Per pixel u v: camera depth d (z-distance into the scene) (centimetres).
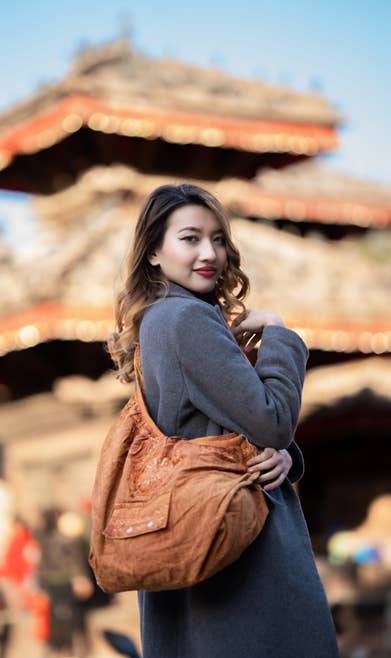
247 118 1164
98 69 1159
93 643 851
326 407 1128
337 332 941
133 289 262
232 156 1171
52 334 834
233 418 239
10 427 993
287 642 235
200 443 237
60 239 1046
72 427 930
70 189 1145
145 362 250
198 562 225
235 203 1177
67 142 1109
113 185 1105
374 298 985
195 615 243
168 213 258
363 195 1736
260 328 262
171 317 245
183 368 243
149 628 259
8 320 853
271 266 1029
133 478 240
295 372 247
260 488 237
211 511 224
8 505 981
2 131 1134
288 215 1692
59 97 1077
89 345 861
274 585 237
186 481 230
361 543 1100
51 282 843
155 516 228
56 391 888
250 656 235
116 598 879
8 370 912
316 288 991
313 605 239
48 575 857
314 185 1766
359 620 1032
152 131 1093
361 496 1197
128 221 1027
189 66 1207
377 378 1134
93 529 242
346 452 1206
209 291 266
